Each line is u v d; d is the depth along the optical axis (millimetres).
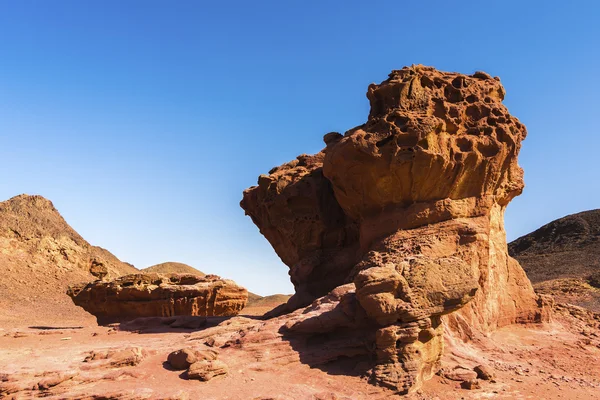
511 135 23859
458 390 15469
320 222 28781
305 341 17328
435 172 22641
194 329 24734
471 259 22047
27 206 78312
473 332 20953
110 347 18531
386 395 14453
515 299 25344
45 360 16422
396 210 23766
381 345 15500
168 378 14750
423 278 16453
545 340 22844
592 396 15883
